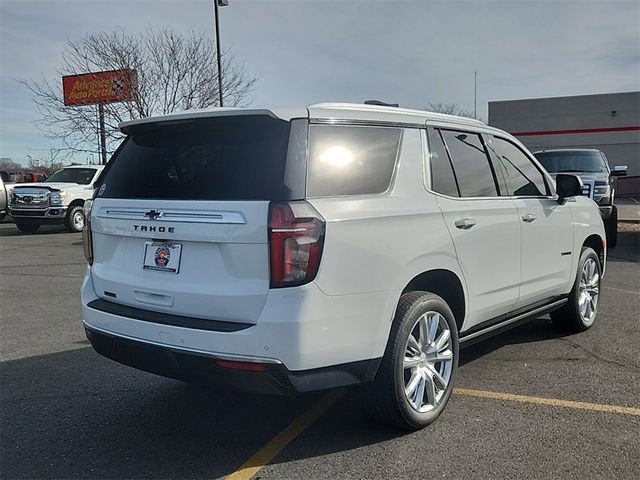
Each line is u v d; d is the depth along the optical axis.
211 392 4.45
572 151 12.84
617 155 34.84
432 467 3.25
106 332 3.55
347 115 3.44
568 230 5.30
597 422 3.79
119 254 3.66
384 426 3.75
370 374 3.33
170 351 3.18
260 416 4.01
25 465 3.37
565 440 3.54
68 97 24.14
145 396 4.39
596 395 4.24
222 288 3.09
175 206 3.30
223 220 3.09
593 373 4.68
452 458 3.35
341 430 3.75
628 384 4.44
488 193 4.39
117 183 3.77
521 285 4.66
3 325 6.48
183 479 3.20
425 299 3.64
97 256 3.86
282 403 4.22
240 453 3.48
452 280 3.95
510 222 4.45
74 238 15.79
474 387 4.43
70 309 7.26
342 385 3.21
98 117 23.92
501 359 5.06
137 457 3.45
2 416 4.04
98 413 4.09
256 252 3.00
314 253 3.02
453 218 3.88
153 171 3.60
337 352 3.13
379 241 3.32
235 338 2.98
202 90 23.30
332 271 3.08
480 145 4.46
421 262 3.60
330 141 3.33
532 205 4.79
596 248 6.12
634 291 7.65
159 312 3.37
